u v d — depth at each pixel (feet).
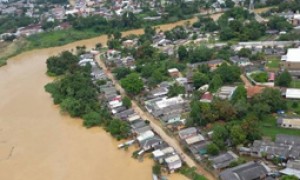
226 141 318.24
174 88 422.41
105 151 341.21
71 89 444.55
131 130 363.56
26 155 347.97
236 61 487.61
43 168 325.62
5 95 491.31
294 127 330.34
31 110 439.63
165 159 304.91
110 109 409.28
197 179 283.79
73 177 308.40
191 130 339.16
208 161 295.89
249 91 388.37
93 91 441.27
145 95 430.20
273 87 400.47
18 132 391.24
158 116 380.99
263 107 348.59
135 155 327.06
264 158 294.46
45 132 386.93
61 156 340.18
